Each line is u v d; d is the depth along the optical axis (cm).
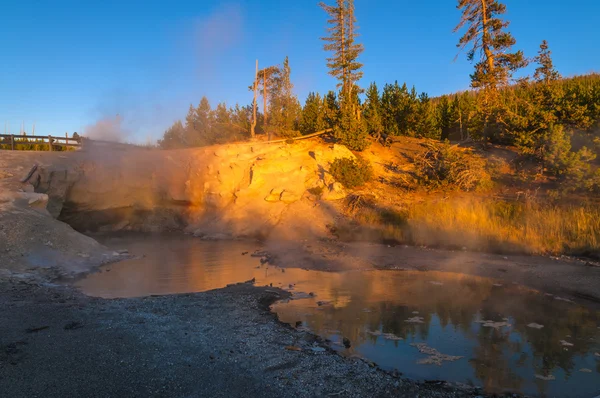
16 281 1212
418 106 3628
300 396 550
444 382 613
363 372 634
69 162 2533
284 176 2709
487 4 2589
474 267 1422
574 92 2572
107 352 673
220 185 2778
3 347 679
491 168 2370
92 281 1331
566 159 1945
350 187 2580
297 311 977
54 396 524
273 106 3912
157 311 929
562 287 1155
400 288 1202
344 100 3253
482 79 2527
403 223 2034
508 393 580
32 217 1697
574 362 686
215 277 1384
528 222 1717
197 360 657
